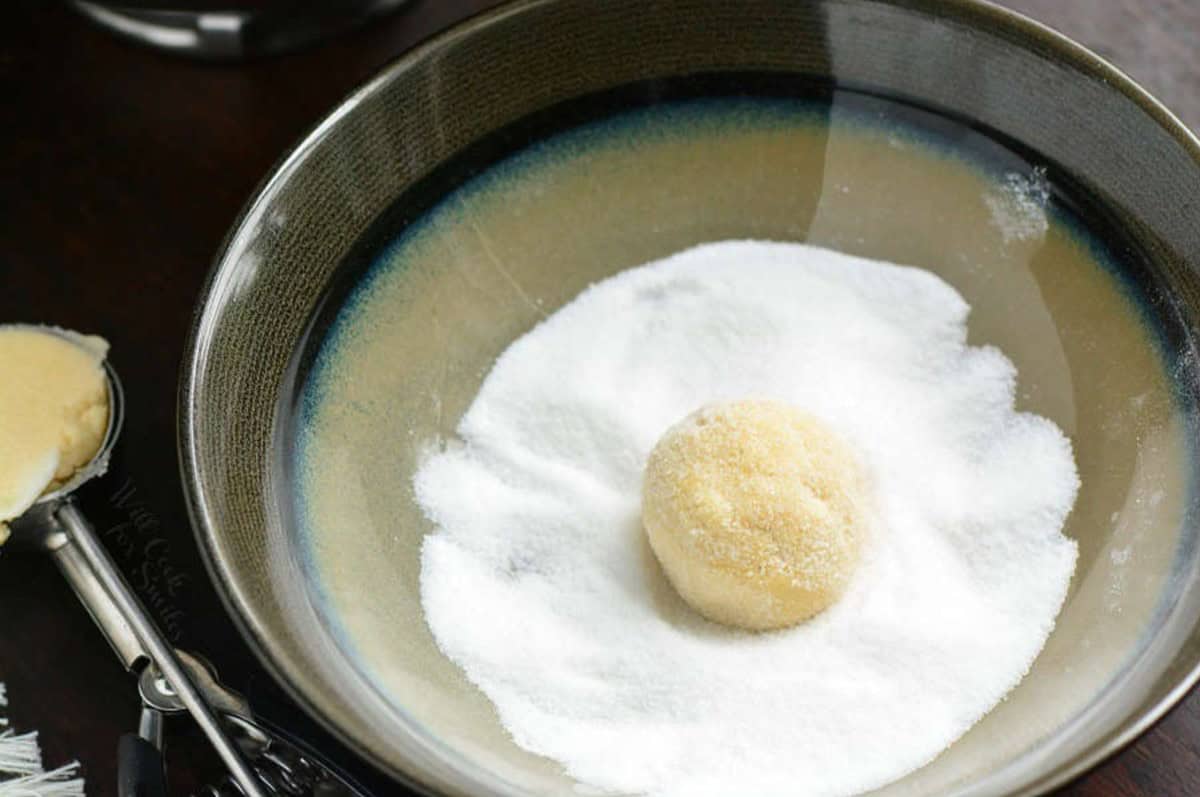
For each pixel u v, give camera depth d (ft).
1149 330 1.56
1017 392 1.60
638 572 1.56
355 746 1.38
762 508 1.50
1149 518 1.50
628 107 1.66
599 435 1.61
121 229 1.74
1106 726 1.38
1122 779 1.47
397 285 1.62
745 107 1.67
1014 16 1.59
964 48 1.61
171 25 1.80
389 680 1.47
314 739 1.52
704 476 1.52
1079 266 1.60
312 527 1.53
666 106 1.67
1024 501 1.55
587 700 1.50
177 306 1.71
